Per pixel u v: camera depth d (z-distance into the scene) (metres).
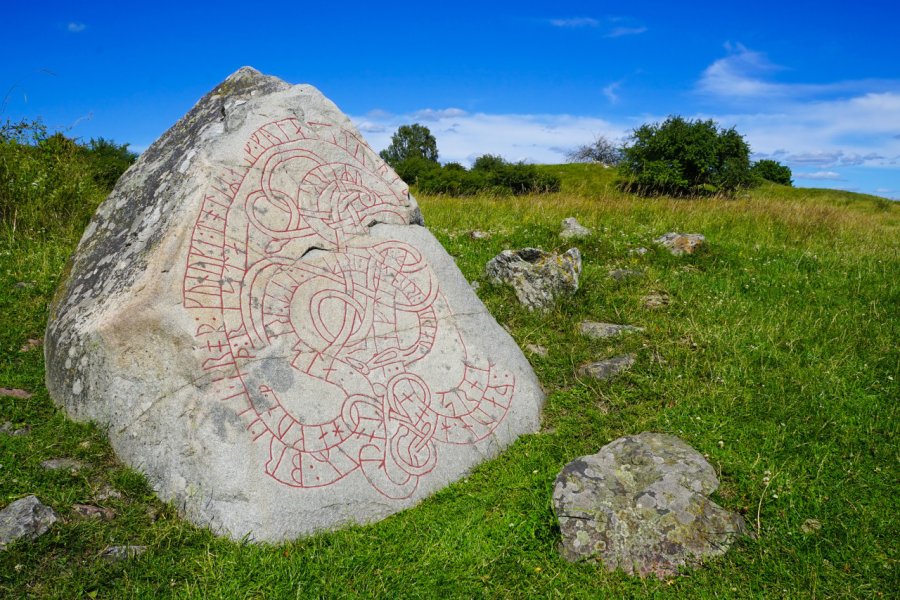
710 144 25.67
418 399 4.41
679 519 3.51
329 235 4.63
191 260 4.05
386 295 4.66
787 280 7.68
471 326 4.95
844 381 5.05
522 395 4.86
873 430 4.44
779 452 4.22
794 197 27.23
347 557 3.43
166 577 3.19
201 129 4.92
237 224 4.29
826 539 3.48
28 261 6.52
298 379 4.05
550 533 3.60
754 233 10.47
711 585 3.25
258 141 4.64
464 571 3.36
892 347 5.59
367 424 4.13
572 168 37.22
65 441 3.90
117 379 3.90
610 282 7.17
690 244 8.69
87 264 4.66
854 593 3.15
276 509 3.62
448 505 3.96
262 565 3.31
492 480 4.18
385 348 4.46
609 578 3.31
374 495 3.93
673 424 4.59
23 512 3.28
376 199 5.00
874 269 8.29
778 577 3.27
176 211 4.24
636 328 6.07
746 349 5.57
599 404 5.01
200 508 3.57
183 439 3.69
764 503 3.76
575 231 9.29
